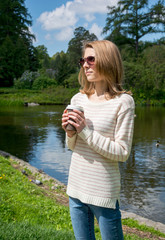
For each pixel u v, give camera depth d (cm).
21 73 5728
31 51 6531
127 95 164
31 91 4791
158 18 4631
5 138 1285
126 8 4697
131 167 833
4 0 6016
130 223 441
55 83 5494
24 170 686
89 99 178
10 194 440
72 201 168
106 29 4953
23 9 6194
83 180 160
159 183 689
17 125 1736
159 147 1117
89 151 160
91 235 166
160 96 4484
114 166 161
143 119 2142
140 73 4178
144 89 4288
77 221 165
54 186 627
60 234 272
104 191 155
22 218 354
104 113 162
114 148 152
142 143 1197
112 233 156
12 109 3059
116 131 160
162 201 580
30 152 1009
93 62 166
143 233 408
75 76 4675
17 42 5781
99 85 173
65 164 855
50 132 1475
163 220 493
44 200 456
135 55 4881
